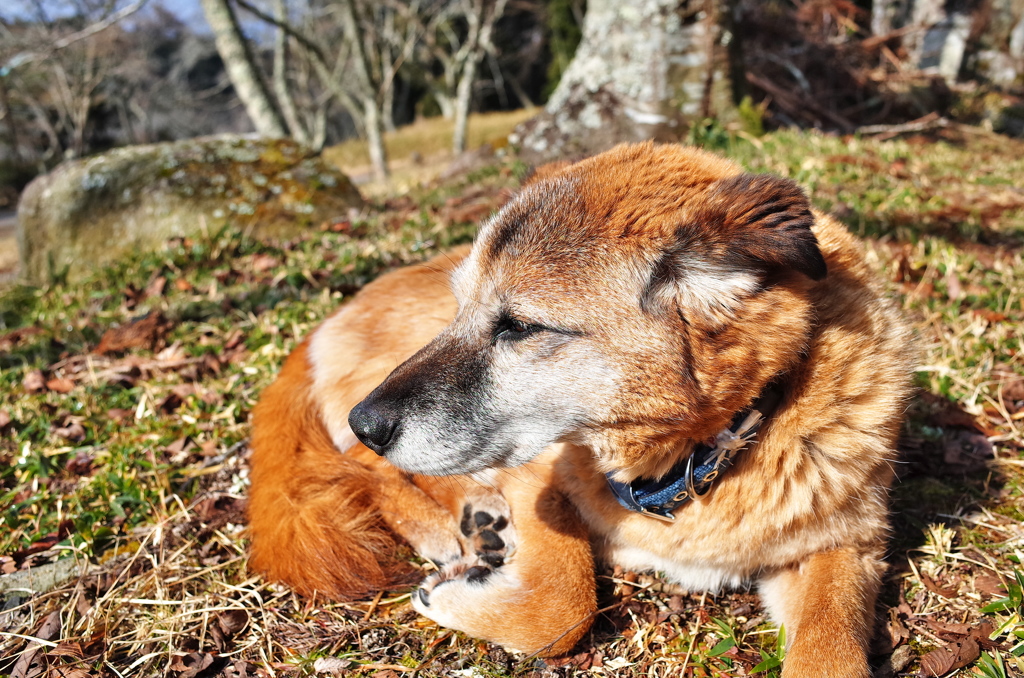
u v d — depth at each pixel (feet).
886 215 3.93
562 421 1.74
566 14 22.88
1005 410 2.37
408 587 1.96
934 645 1.72
